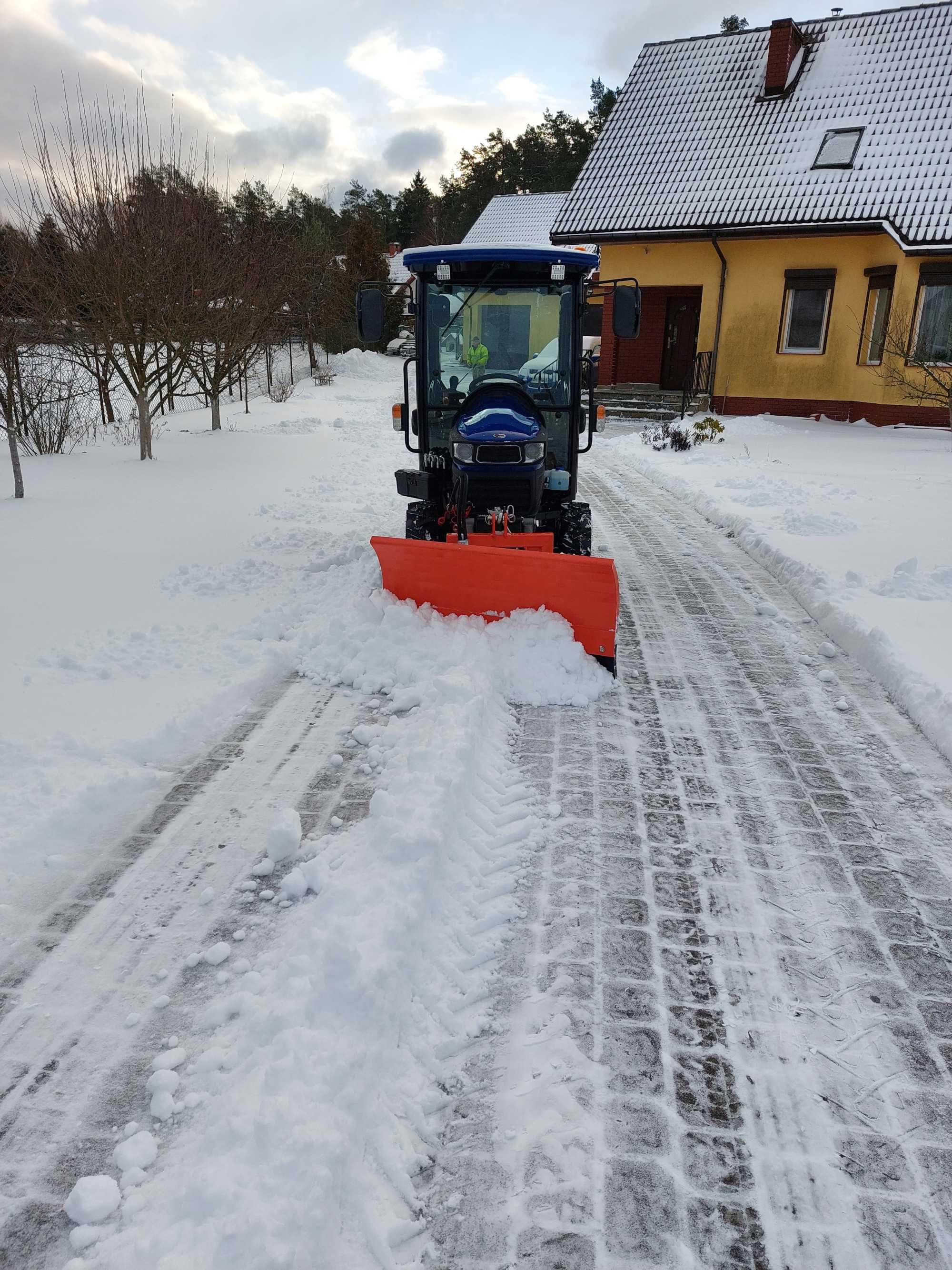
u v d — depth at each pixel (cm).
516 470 550
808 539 826
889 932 295
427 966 270
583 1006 257
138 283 1230
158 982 263
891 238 1641
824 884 320
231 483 1094
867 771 407
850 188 1717
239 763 396
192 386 2572
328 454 1410
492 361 608
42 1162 206
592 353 610
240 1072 226
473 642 490
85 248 1205
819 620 626
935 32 1895
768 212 1753
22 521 818
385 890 288
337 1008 241
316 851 326
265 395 2506
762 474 1236
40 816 333
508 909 297
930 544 794
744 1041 246
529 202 3656
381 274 3641
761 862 333
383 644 504
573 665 486
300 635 531
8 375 980
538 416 587
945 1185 205
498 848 335
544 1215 196
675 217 1831
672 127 2003
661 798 377
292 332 2789
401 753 390
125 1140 211
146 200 1284
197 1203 189
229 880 312
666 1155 211
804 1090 230
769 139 1881
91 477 1103
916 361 1567
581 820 358
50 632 524
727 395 1931
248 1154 199
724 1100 226
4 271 1247
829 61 1948
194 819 350
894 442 1541
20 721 407
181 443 1475
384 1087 226
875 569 711
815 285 1791
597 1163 208
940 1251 190
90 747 386
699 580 742
